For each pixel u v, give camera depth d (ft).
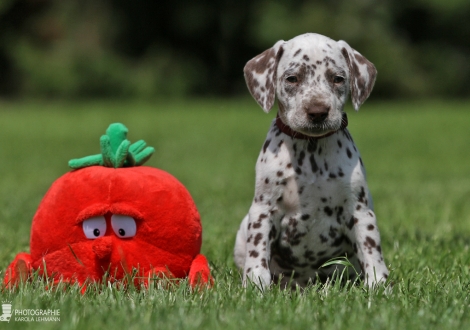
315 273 19.79
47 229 17.74
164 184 17.90
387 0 175.94
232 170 55.47
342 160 18.69
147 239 17.58
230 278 19.34
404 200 38.96
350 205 18.72
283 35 163.53
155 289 16.92
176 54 169.48
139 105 142.92
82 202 17.43
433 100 169.37
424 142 81.00
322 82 18.54
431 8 178.29
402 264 21.67
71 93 157.89
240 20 167.53
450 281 18.58
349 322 14.35
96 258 17.46
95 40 163.63
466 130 94.43
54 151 69.36
